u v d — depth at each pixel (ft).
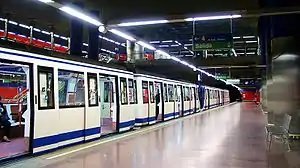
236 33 73.46
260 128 48.73
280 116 36.29
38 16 49.42
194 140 35.42
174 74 109.60
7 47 22.71
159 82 58.70
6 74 33.63
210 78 156.25
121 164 22.90
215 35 47.09
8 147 27.45
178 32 72.02
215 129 47.06
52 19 51.39
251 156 26.27
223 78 121.08
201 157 25.79
